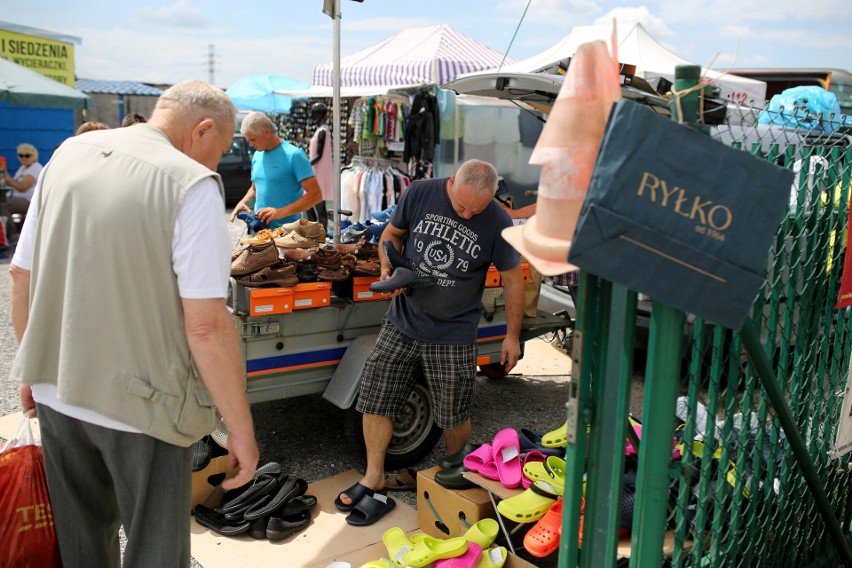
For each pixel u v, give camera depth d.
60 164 2.12
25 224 2.25
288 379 3.77
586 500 1.83
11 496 2.18
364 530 3.39
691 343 1.82
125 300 1.99
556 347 6.48
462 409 3.59
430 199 3.50
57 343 2.08
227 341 2.05
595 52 1.55
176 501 2.13
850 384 2.60
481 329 4.46
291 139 10.78
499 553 2.92
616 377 1.69
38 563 2.23
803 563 2.76
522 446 3.41
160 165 2.01
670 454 1.69
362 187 7.98
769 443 2.34
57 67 16.97
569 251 1.45
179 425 2.07
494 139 7.86
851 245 2.35
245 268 3.51
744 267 1.46
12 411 4.61
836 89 9.22
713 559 2.14
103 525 2.28
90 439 2.08
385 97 8.16
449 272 3.43
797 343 2.34
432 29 10.04
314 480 3.88
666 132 1.43
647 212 1.43
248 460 2.11
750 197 1.46
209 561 3.10
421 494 3.40
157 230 1.97
